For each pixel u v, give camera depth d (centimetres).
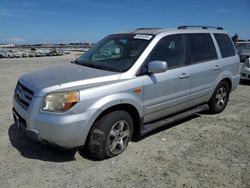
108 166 403
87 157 427
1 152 438
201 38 593
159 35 498
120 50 496
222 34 664
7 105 719
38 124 376
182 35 546
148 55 469
